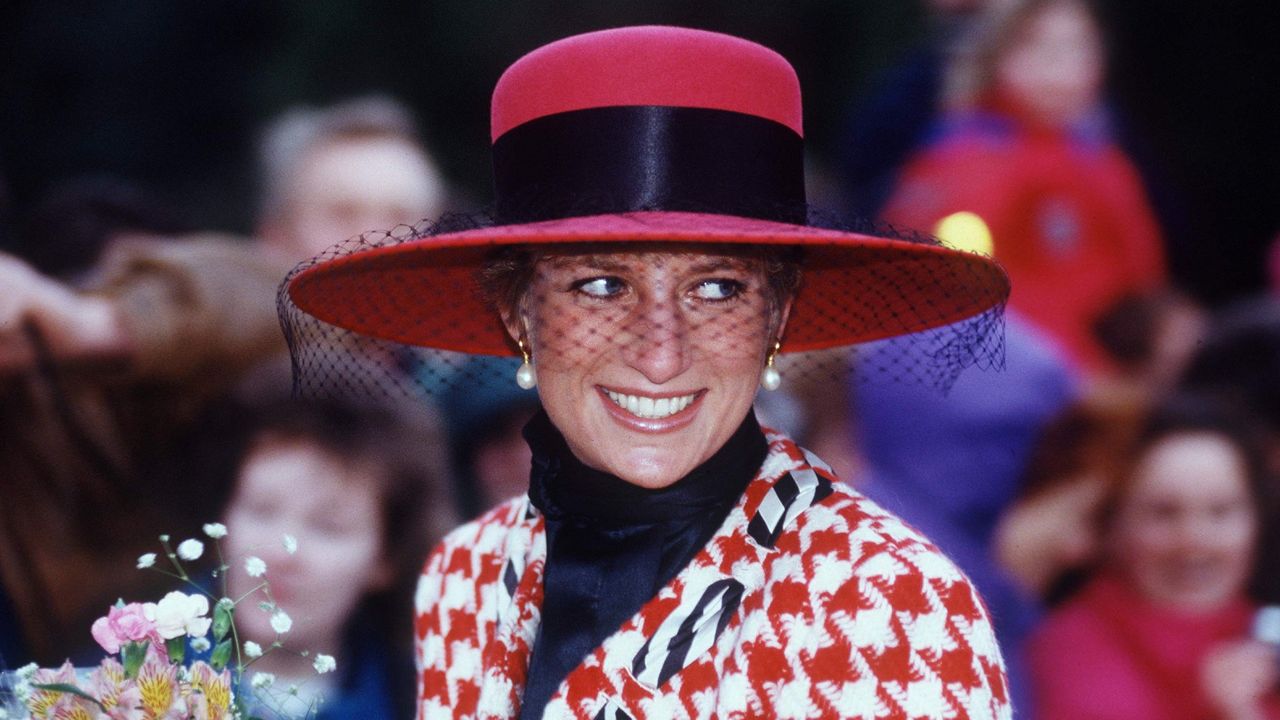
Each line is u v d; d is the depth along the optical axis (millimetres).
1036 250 12953
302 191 13031
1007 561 9906
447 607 6309
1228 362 10906
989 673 4793
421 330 6555
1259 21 22766
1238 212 22625
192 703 4949
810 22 25672
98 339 8344
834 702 4809
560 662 5348
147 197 11734
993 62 13273
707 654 5168
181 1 27500
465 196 20250
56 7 27312
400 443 8461
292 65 27094
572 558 5508
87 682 5121
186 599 5043
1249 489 9594
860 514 5156
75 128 27203
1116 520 9773
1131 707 9469
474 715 6109
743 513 5328
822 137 25016
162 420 8453
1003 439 9953
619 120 5457
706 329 5332
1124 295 12602
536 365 5609
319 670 5285
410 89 27203
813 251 5773
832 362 9094
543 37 27547
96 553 8398
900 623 4809
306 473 8289
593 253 5301
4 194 11047
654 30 5551
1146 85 22594
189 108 27438
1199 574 9586
